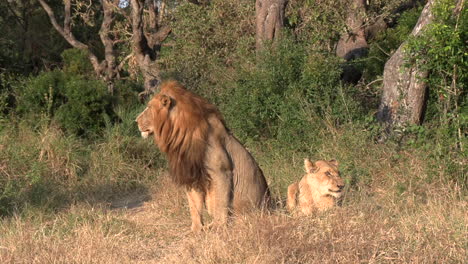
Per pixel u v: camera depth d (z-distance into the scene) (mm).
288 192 10039
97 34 37500
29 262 8133
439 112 13133
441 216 8852
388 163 11562
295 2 20484
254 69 15523
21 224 10086
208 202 9711
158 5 31234
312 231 8117
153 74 24016
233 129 15094
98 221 10297
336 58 14914
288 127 14000
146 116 9586
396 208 9531
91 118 16969
